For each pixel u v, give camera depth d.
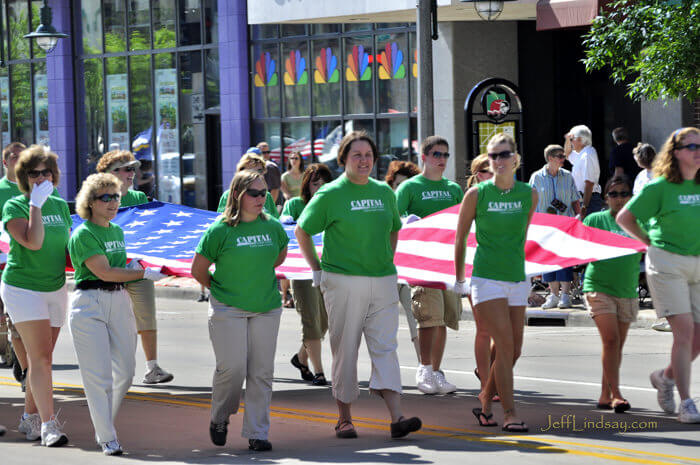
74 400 26.11
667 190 21.33
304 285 27.48
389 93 57.31
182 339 37.25
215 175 70.06
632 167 45.16
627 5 38.97
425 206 25.55
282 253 20.52
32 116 80.00
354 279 20.39
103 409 19.89
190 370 30.53
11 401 26.17
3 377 29.80
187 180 70.88
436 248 23.97
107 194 19.84
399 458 18.92
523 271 20.91
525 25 53.31
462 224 21.02
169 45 70.94
